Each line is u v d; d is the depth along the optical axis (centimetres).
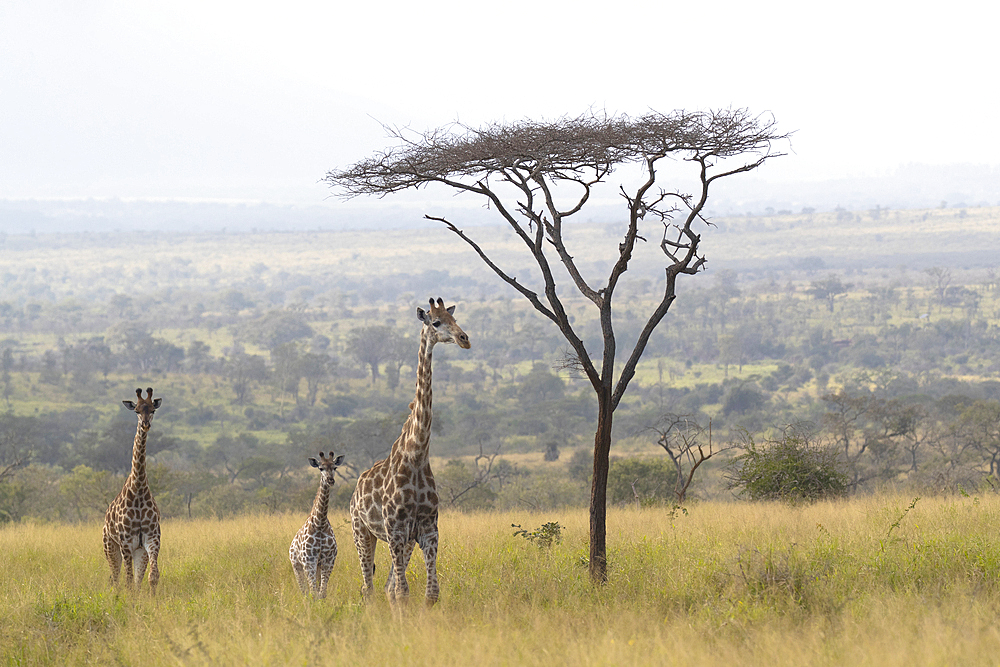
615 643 609
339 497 3300
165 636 708
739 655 595
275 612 786
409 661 600
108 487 3494
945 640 585
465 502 3750
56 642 737
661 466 3250
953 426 4566
